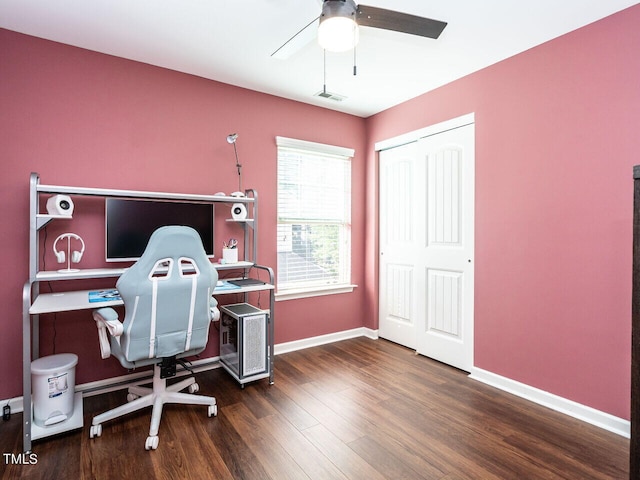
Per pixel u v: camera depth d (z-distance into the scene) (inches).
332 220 147.9
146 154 105.1
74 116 95.0
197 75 113.4
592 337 85.1
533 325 96.4
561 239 90.6
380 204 152.3
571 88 88.0
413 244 136.6
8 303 88.3
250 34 90.0
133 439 77.4
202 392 100.4
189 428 81.7
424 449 74.4
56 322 94.7
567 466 69.1
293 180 136.6
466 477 65.9
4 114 86.9
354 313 154.4
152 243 74.5
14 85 88.0
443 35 89.4
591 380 85.3
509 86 101.3
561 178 90.4
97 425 78.3
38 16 81.7
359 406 92.6
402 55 100.0
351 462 70.1
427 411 90.2
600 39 82.7
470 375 112.5
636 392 57.6
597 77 83.4
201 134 114.5
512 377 101.3
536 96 95.1
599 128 83.4
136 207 100.2
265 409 90.7
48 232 92.7
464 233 115.0
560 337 91.0
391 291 147.0
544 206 93.9
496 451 73.8
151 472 66.9
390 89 124.6
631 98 78.3
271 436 78.7
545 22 83.7
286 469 67.9
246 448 74.3
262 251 128.6
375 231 152.5
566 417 87.6
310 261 142.7
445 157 120.7
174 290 76.7
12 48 87.7
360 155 154.6
